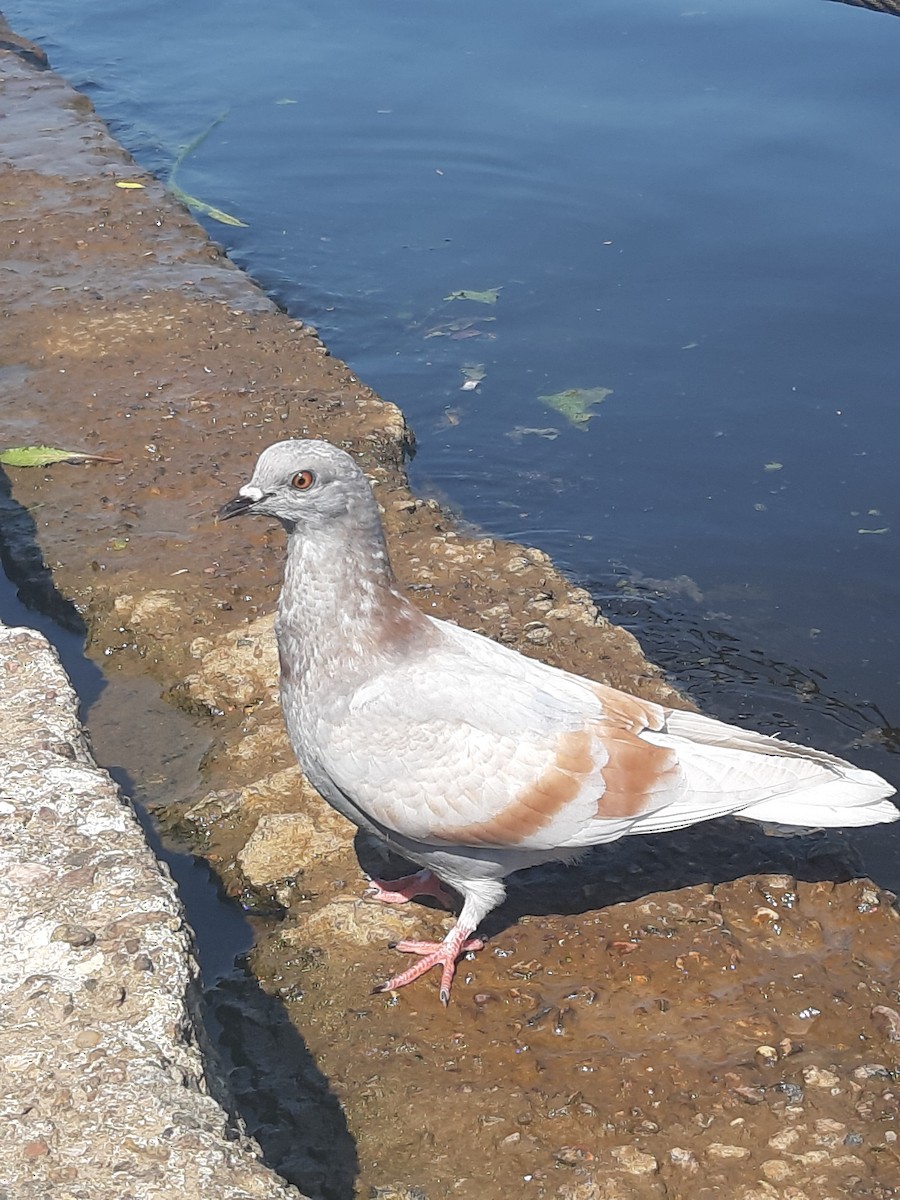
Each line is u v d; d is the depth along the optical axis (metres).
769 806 0.80
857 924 0.83
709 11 2.09
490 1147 0.73
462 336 1.42
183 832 0.91
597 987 0.80
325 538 0.78
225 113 1.90
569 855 0.81
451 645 0.81
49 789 0.79
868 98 1.82
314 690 0.79
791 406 1.29
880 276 1.47
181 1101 0.65
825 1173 0.72
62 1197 0.62
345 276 1.54
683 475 1.23
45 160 1.73
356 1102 0.76
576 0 2.15
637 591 1.11
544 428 1.29
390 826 0.79
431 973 0.81
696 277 1.50
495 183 1.71
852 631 1.07
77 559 1.10
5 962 0.70
